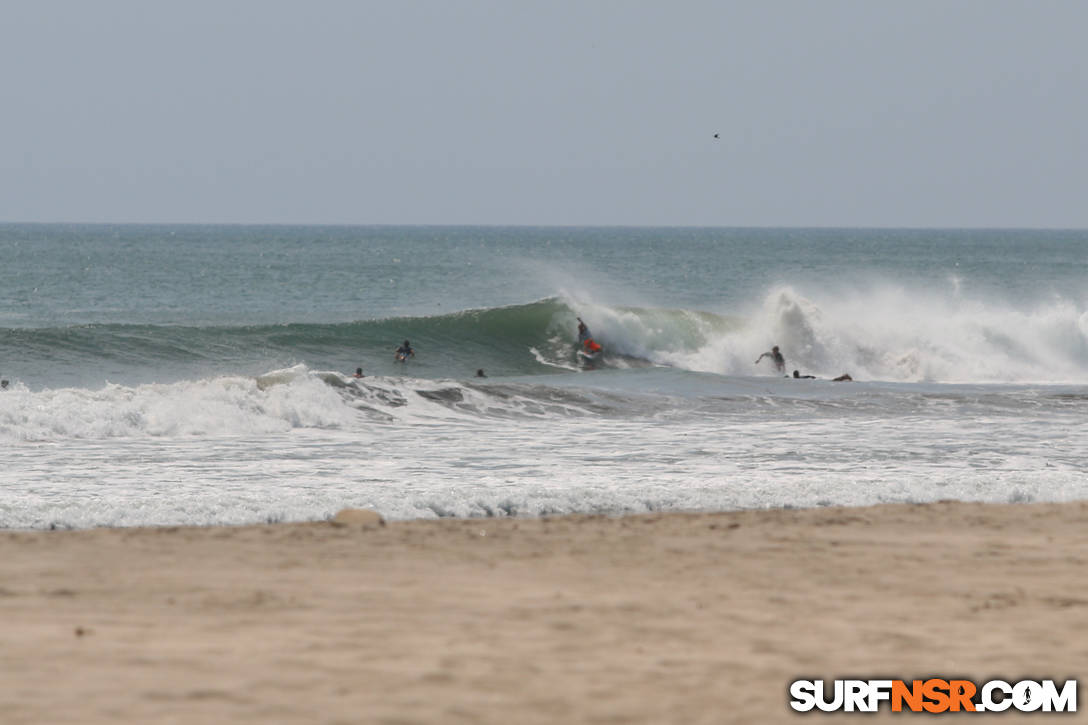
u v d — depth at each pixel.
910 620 27.06
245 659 22.62
